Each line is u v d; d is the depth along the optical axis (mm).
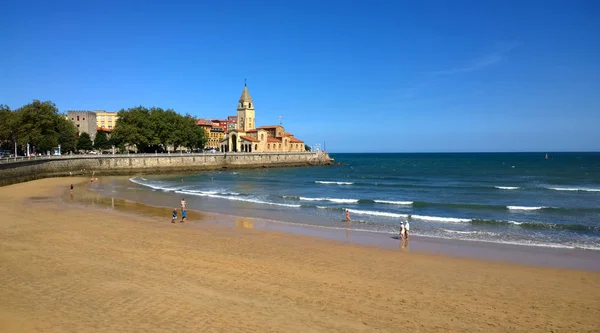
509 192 69062
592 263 25125
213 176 109250
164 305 16156
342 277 21234
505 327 15445
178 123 136125
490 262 25234
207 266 22203
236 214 44406
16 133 97750
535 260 25828
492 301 18203
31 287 17828
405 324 15398
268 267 22578
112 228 33219
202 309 15906
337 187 79688
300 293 18391
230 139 164375
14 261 21766
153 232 32125
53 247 25312
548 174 118000
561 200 57562
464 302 18000
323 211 47125
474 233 34406
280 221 40219
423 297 18500
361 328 14852
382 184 86500
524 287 20312
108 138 162250
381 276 21719
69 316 14867
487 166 174375
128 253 24500
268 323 14875
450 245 30016
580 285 20719
